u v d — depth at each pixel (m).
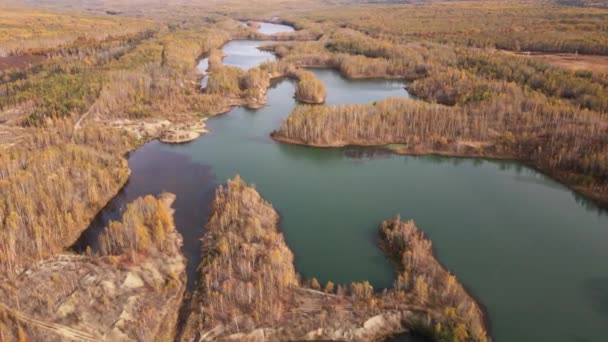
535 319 50.88
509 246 64.62
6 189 66.56
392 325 48.28
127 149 97.12
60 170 75.31
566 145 87.62
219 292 50.56
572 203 77.38
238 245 58.56
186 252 60.97
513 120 101.00
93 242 64.19
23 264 54.31
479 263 60.50
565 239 66.62
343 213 73.00
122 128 103.38
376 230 67.81
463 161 94.25
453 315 47.12
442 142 97.31
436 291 51.75
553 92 115.44
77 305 48.12
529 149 93.31
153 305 50.09
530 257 62.12
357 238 65.75
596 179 80.31
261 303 48.50
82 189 73.62
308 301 50.56
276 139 104.56
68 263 55.19
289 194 79.38
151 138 104.00
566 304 53.31
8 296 48.62
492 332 48.84
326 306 49.78
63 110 103.88
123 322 46.97
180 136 103.56
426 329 47.62
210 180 84.06
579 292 55.38
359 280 56.03
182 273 56.44
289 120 105.56
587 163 82.19
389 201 77.25
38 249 56.25
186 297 52.31
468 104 111.19
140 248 57.34
